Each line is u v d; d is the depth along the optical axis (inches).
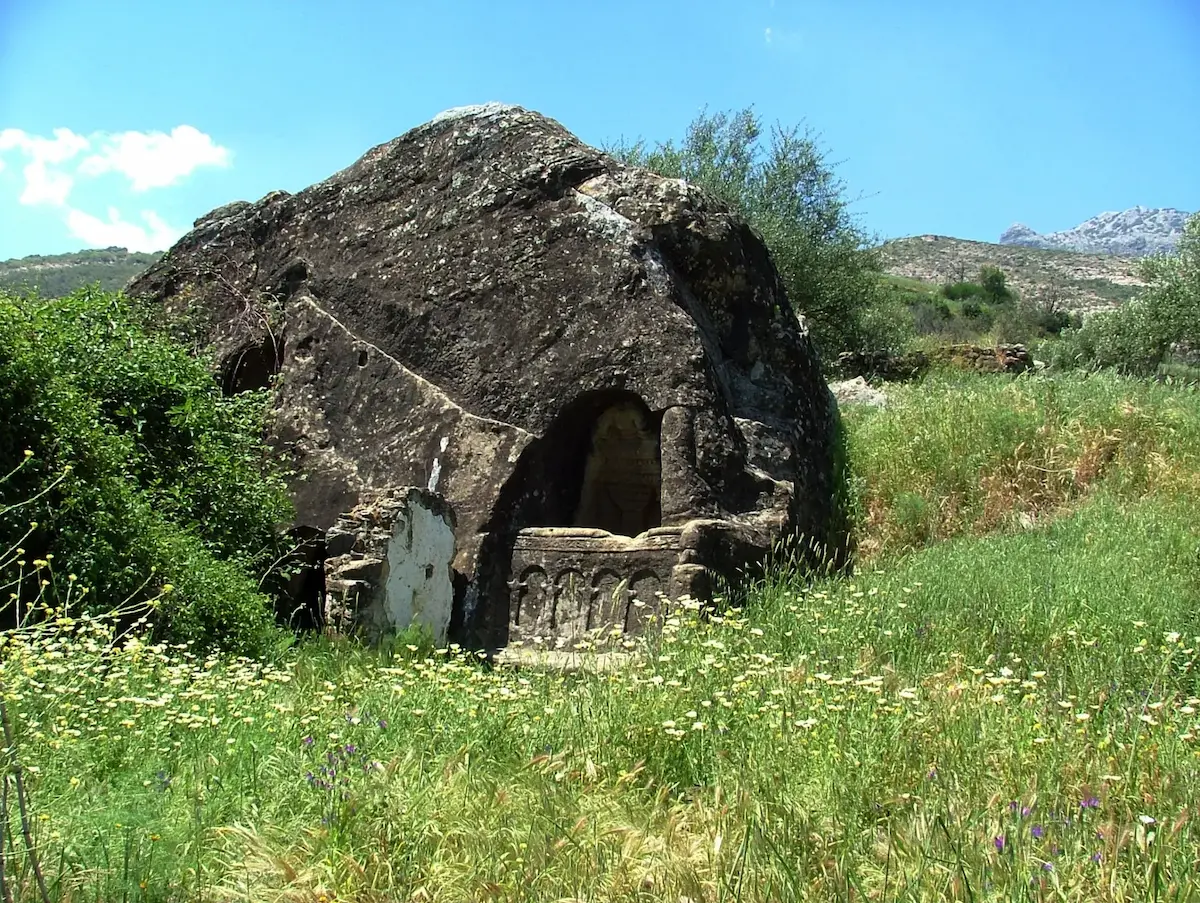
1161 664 205.9
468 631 313.9
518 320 352.2
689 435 320.8
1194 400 416.5
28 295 357.7
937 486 385.4
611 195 363.6
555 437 339.6
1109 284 2377.0
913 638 238.4
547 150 373.7
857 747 164.7
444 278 368.8
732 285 369.7
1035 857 125.0
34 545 260.8
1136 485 364.5
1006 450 388.5
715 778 158.7
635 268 341.4
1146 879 120.1
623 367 332.5
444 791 153.9
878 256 896.3
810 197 863.1
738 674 203.6
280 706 197.2
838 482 390.6
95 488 266.5
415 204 389.7
